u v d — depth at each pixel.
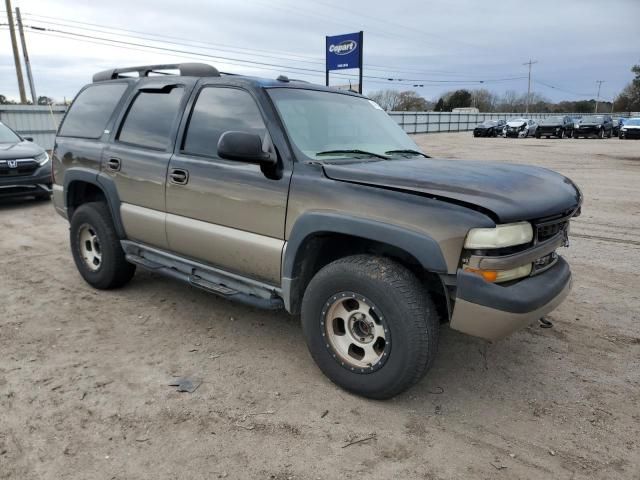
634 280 5.42
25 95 33.66
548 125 35.56
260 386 3.31
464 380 3.44
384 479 2.50
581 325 4.32
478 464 2.61
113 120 4.67
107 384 3.30
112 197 4.52
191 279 4.03
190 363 3.60
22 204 10.08
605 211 9.03
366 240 3.21
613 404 3.17
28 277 5.46
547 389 3.34
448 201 2.78
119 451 2.67
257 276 3.59
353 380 3.15
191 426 2.88
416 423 2.95
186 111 4.03
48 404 3.06
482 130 39.59
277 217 3.34
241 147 3.13
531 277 2.98
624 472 2.57
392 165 3.32
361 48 20.45
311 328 3.29
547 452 2.71
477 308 2.72
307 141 3.49
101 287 4.95
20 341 3.90
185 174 3.86
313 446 2.73
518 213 2.74
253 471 2.54
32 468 2.53
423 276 3.16
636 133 32.69
